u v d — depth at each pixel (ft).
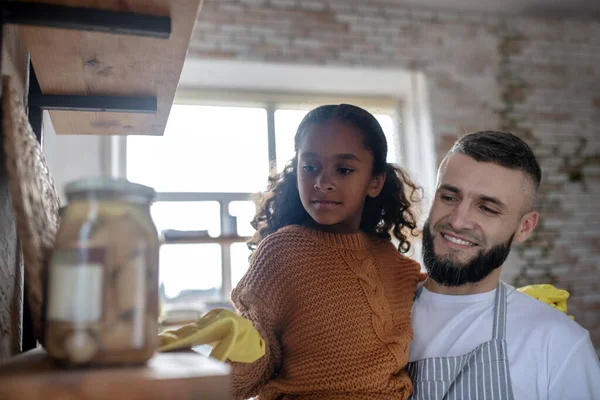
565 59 12.58
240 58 10.77
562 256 12.05
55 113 2.72
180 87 11.05
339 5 11.43
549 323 3.46
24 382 1.22
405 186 4.14
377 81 11.81
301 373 2.99
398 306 3.37
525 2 11.90
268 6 11.02
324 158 3.39
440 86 11.80
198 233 9.26
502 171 3.44
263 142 11.25
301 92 11.69
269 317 3.03
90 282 1.36
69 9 1.67
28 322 2.33
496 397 3.28
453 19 12.07
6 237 1.99
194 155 10.75
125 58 2.14
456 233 3.46
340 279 3.16
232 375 2.68
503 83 12.17
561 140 12.36
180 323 8.30
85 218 1.42
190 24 1.84
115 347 1.37
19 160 1.50
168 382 1.29
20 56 2.29
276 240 3.22
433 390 3.31
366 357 3.02
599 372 3.39
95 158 10.03
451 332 3.51
